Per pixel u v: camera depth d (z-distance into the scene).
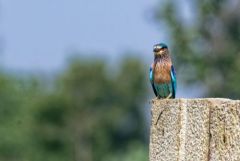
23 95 49.12
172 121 9.51
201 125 9.14
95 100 88.12
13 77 49.31
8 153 50.03
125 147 91.62
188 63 46.50
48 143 70.81
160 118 9.67
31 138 55.22
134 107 93.38
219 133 8.92
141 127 93.81
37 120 69.50
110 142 89.81
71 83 87.31
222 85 46.34
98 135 80.50
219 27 47.59
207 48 47.00
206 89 46.59
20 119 49.28
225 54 46.88
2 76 49.03
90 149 79.62
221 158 8.88
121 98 92.69
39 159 64.00
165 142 9.59
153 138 9.76
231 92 46.00
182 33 46.81
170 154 9.51
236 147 8.74
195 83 46.44
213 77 46.56
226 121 8.87
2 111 49.03
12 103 48.97
